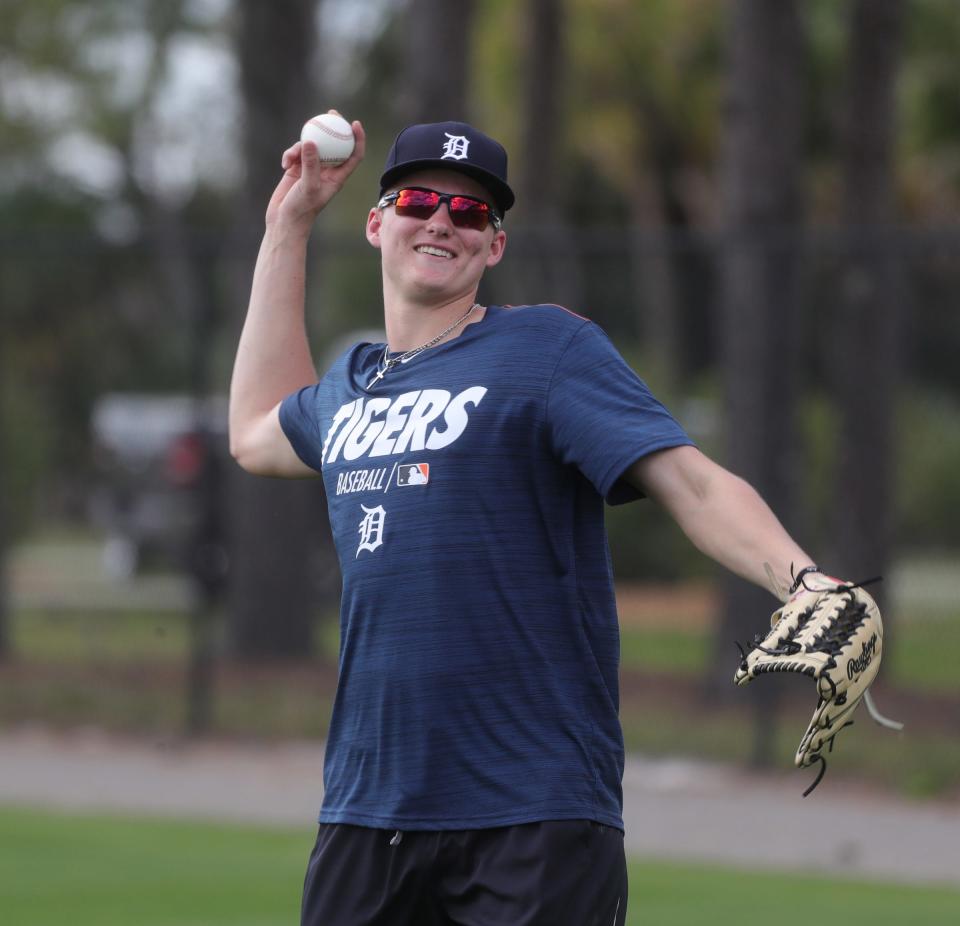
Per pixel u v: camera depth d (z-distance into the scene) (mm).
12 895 25062
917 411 67188
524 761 11992
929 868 27969
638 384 12188
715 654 42844
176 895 25172
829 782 35812
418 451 12266
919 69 75750
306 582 50844
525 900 11734
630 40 90938
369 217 14086
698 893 25531
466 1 50500
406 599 12188
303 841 29828
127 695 44344
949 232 36906
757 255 40500
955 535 62688
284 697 44406
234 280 49250
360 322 87062
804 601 10812
